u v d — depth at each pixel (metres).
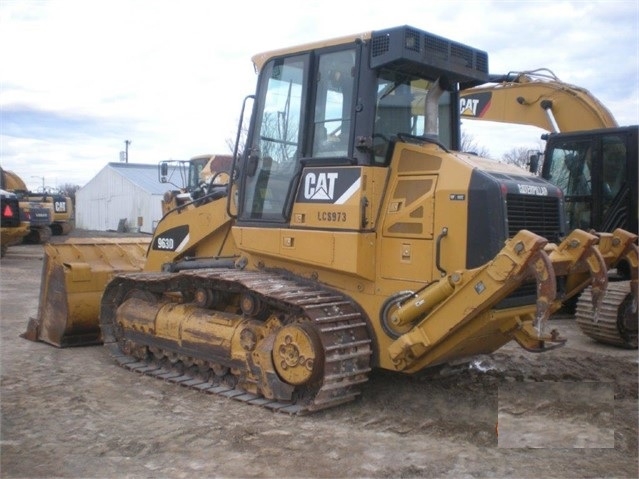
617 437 5.34
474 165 5.59
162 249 7.95
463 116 11.89
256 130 6.72
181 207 7.73
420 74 6.20
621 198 10.13
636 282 6.04
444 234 5.45
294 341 5.74
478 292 5.13
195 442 5.19
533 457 4.94
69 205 28.83
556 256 5.24
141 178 39.69
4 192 19.03
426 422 5.57
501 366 7.39
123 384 6.80
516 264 4.91
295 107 6.36
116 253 8.94
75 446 5.12
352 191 5.77
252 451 5.01
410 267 5.64
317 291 6.04
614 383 6.84
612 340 8.76
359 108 5.82
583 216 10.59
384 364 5.79
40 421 5.68
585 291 9.01
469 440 5.25
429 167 5.70
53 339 8.45
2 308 11.31
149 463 4.81
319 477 4.58
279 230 6.29
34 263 18.23
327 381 5.54
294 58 6.42
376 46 5.77
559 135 10.83
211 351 6.54
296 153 6.29
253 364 6.15
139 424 5.59
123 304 7.73
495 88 11.62
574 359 7.92
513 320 5.75
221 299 6.84
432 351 5.63
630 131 9.97
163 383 6.83
